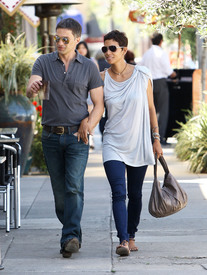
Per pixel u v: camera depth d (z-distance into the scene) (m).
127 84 10.64
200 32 12.70
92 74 10.55
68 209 10.65
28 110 18.06
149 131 10.74
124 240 10.50
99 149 25.03
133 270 9.91
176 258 10.60
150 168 19.98
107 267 10.10
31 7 24.09
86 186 17.31
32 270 9.99
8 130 13.90
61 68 10.46
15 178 12.90
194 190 16.42
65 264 10.31
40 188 17.20
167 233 12.30
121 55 10.64
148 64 25.09
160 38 25.08
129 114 10.64
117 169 10.56
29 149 18.52
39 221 13.45
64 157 10.77
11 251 11.20
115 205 10.52
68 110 10.51
